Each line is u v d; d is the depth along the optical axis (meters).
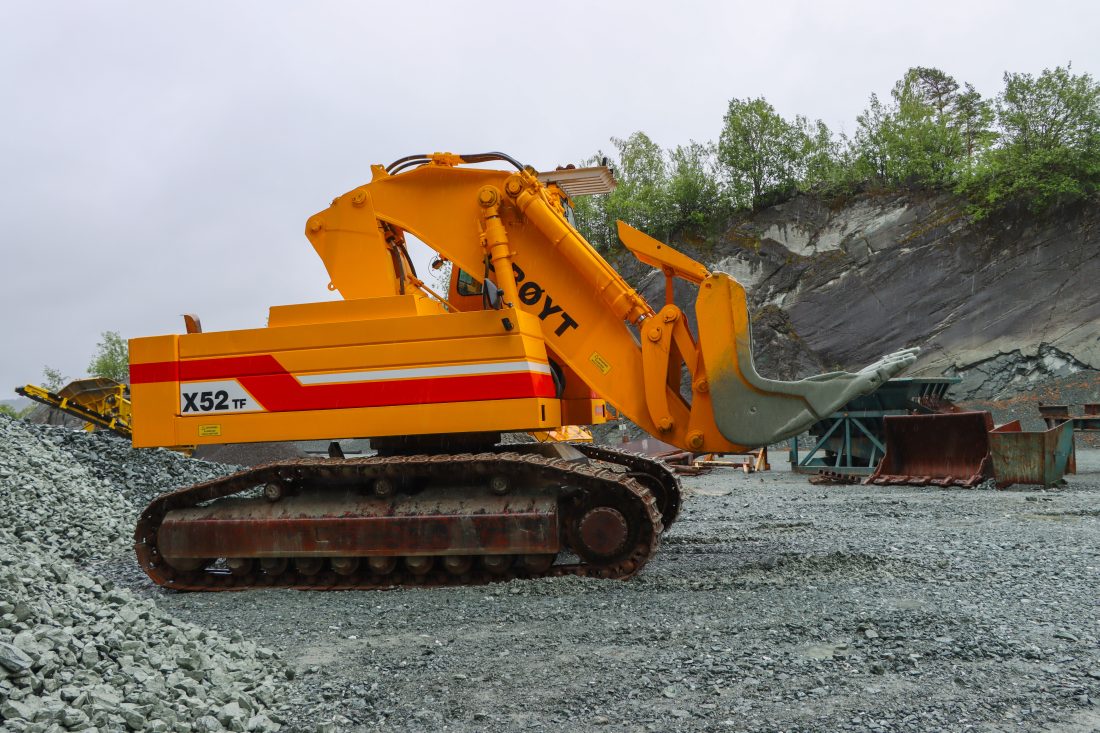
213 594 6.87
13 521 8.67
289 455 17.64
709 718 3.60
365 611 5.92
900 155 37.03
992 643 4.50
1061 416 16.09
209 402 7.14
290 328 7.06
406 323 6.89
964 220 33.38
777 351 35.25
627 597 5.94
